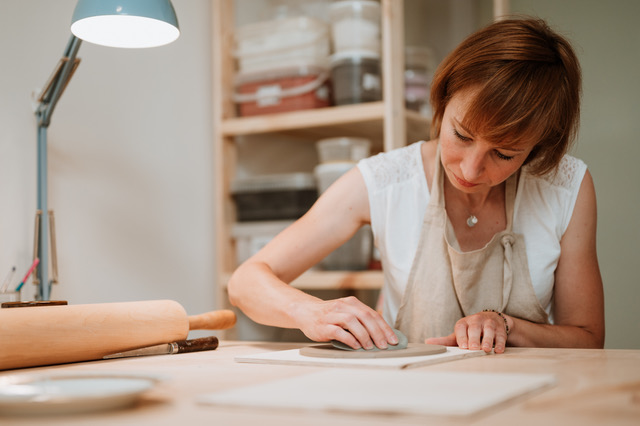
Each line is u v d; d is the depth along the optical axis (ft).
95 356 3.62
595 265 4.87
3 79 5.61
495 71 3.75
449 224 4.75
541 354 3.58
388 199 4.98
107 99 6.58
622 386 2.39
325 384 2.39
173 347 3.88
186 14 7.64
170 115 7.38
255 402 2.04
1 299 4.76
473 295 4.75
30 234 5.79
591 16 7.86
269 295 4.26
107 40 4.99
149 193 7.04
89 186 6.37
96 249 6.42
